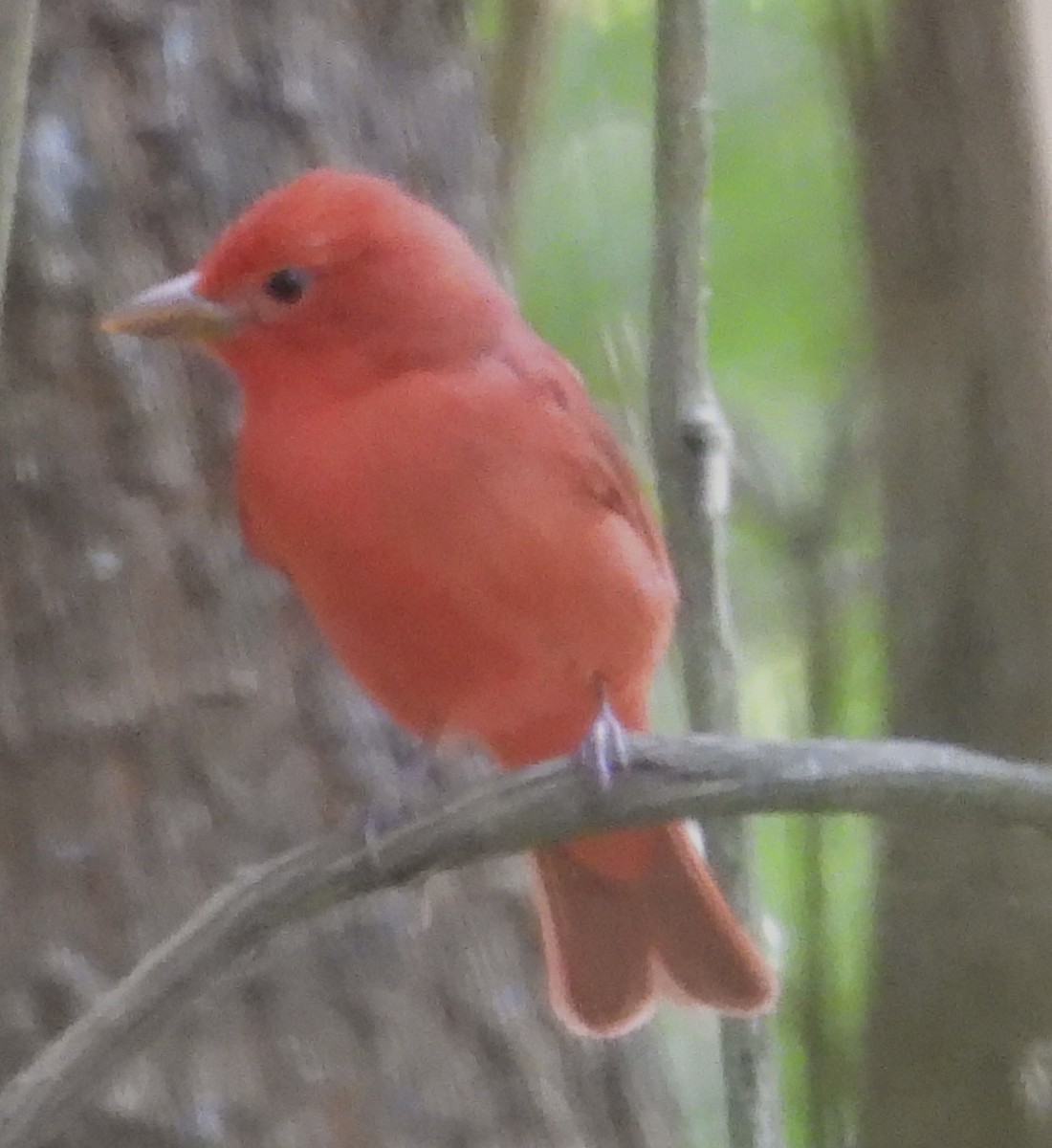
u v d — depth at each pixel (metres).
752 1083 3.90
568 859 3.91
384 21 3.96
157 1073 3.91
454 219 3.96
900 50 3.97
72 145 3.92
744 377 4.10
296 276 3.87
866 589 4.03
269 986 3.92
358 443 3.86
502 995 3.94
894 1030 3.99
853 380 4.03
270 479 3.87
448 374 3.87
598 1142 3.95
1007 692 3.97
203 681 3.92
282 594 3.93
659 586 3.88
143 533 3.92
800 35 4.10
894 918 3.99
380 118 3.95
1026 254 3.96
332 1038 3.92
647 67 4.11
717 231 4.11
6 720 3.91
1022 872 3.98
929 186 3.97
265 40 3.94
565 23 4.09
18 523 3.92
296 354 3.87
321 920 3.93
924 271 3.98
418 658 3.87
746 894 3.92
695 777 3.83
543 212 4.11
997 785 3.84
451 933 3.94
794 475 4.08
